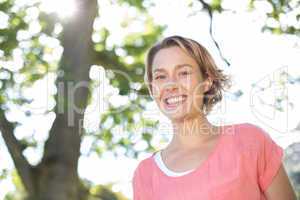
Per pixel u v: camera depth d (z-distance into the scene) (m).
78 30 6.08
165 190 3.08
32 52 8.62
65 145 5.93
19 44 8.36
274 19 7.18
